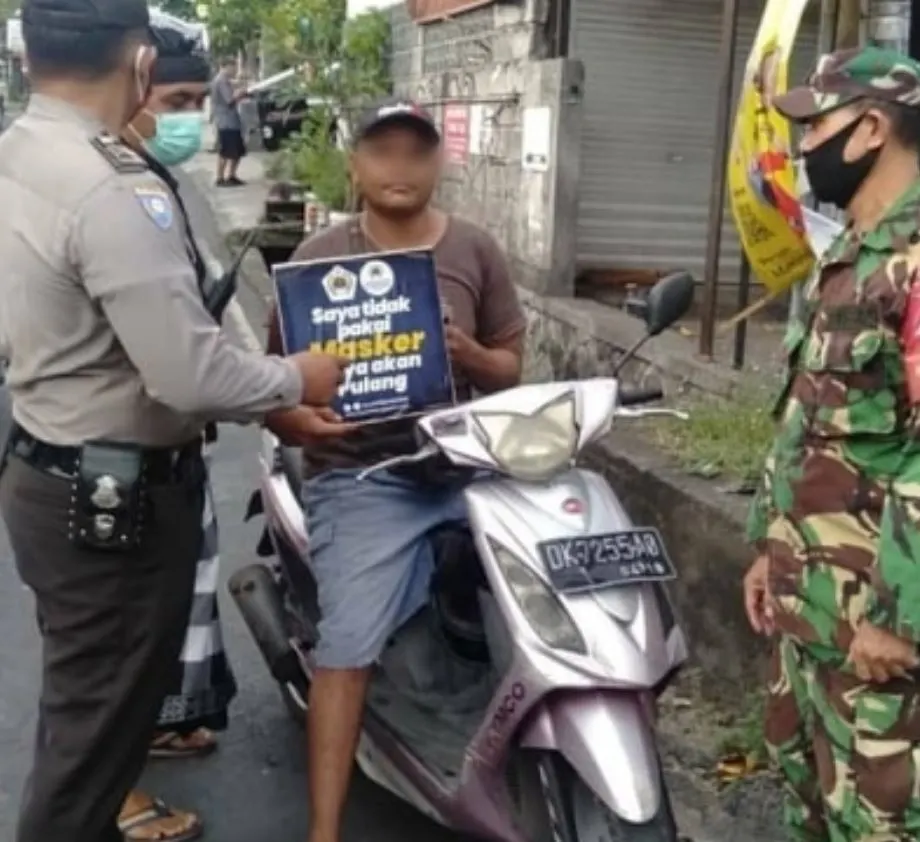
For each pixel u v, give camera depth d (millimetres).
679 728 4570
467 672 3906
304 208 13172
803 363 2939
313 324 3541
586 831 3271
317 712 3662
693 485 4984
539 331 8195
